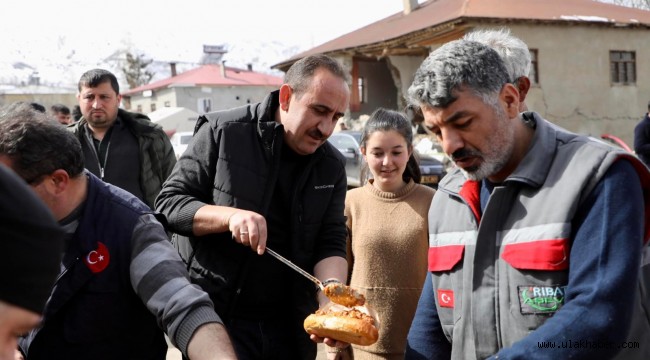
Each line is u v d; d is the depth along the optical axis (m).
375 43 23.31
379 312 3.19
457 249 1.96
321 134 2.61
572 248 1.66
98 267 1.95
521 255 1.74
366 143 3.34
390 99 28.34
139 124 4.70
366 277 3.24
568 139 1.80
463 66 1.69
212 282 2.66
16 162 1.81
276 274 2.74
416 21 24.25
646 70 22.88
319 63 2.59
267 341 2.71
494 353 1.81
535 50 20.91
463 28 19.83
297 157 2.76
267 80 49.09
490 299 1.82
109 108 4.59
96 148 4.65
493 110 1.72
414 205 3.29
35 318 1.01
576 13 21.83
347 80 2.65
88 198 1.99
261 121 2.67
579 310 1.56
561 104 21.33
